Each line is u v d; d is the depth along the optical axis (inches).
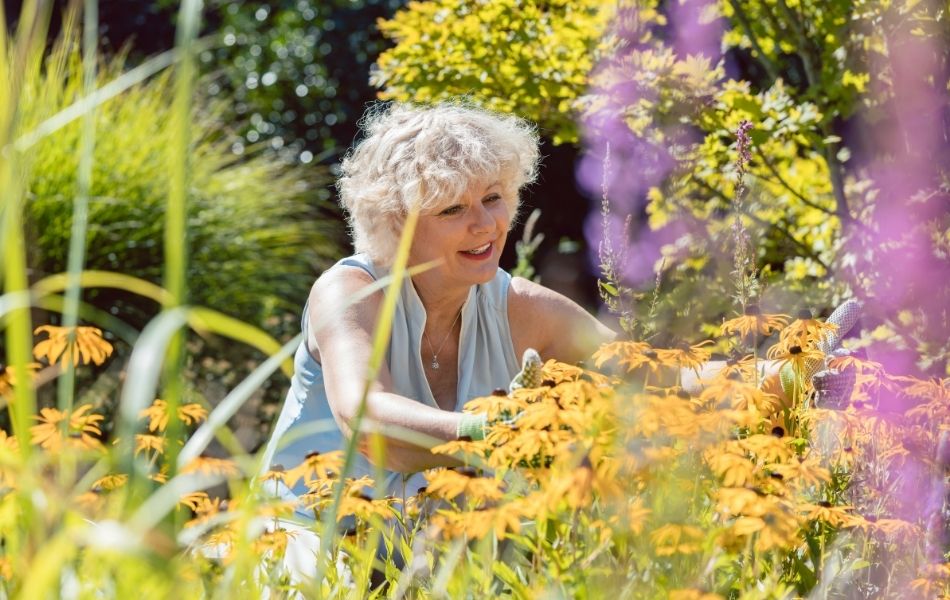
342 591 53.6
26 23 36.7
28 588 29.6
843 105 124.9
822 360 70.8
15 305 35.7
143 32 339.9
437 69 151.3
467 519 45.9
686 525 45.9
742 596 47.6
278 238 214.8
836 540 54.5
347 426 71.2
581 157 263.1
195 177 200.2
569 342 89.2
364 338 78.0
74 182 174.6
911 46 113.0
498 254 83.6
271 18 346.3
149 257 185.6
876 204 118.6
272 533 52.5
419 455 67.3
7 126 36.4
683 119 124.1
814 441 64.6
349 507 53.2
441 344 86.0
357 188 84.3
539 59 147.1
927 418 64.1
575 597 45.7
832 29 124.0
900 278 110.3
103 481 53.7
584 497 44.0
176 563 35.4
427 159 78.5
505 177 82.3
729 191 127.8
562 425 56.2
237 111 266.4
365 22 333.4
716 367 76.0
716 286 110.0
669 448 49.8
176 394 34.9
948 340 104.5
